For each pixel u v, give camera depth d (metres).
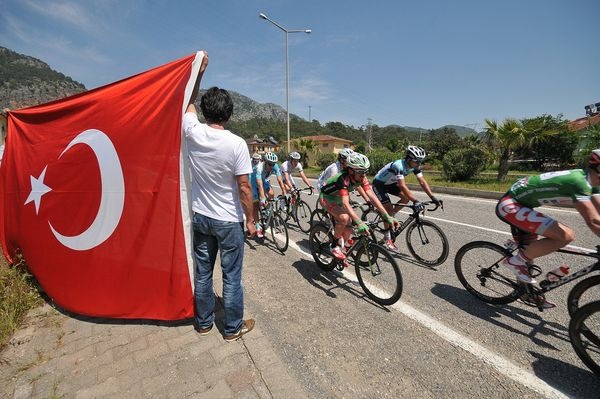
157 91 2.66
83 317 2.86
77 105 2.83
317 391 2.13
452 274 3.94
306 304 3.26
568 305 2.73
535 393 2.09
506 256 3.11
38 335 2.61
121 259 2.74
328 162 25.33
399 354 2.48
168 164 2.61
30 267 3.05
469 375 2.25
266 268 4.23
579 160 12.53
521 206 2.83
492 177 14.91
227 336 2.53
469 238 5.36
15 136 3.04
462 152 13.85
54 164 2.86
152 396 2.00
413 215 4.32
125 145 2.69
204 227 2.44
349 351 2.52
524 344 2.57
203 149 2.30
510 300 3.05
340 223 3.62
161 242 2.68
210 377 2.15
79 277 2.82
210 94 2.31
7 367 2.26
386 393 2.11
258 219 5.76
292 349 2.55
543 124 13.00
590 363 2.25
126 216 2.72
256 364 2.26
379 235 5.52
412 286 3.62
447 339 2.65
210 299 2.61
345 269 4.13
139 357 2.35
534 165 24.36
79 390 2.05
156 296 2.73
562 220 6.32
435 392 2.11
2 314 2.69
